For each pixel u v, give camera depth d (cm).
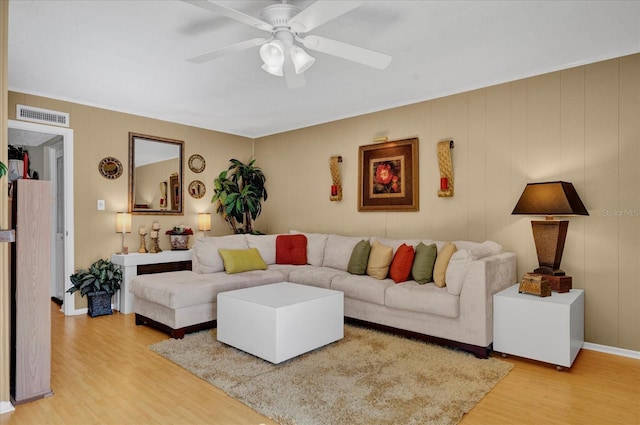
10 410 217
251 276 402
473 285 299
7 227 220
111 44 293
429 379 256
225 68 341
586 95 327
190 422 206
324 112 489
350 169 498
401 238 446
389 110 459
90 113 446
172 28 268
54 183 502
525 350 287
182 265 495
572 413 215
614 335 313
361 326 380
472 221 392
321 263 473
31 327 230
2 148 217
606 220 317
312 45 231
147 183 496
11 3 235
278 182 591
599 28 270
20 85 385
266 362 285
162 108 468
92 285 421
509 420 208
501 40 289
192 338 340
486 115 383
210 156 569
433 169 421
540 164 351
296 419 206
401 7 241
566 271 336
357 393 235
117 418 210
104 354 305
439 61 328
